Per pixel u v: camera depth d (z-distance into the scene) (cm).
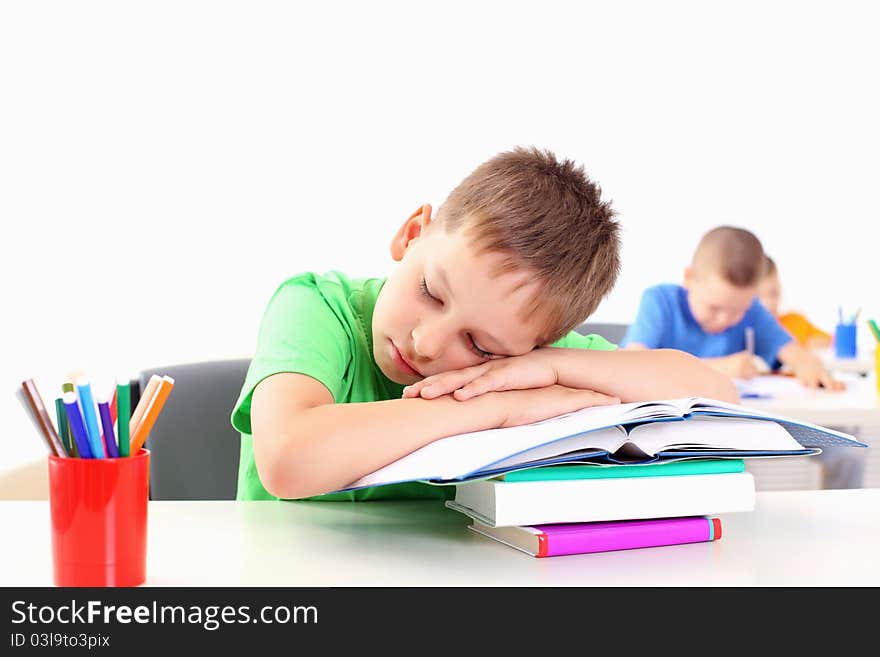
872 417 196
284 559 65
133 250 290
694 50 382
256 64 313
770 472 207
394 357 91
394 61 338
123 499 57
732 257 269
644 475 69
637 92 377
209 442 129
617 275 96
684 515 71
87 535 56
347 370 102
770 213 401
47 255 273
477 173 87
